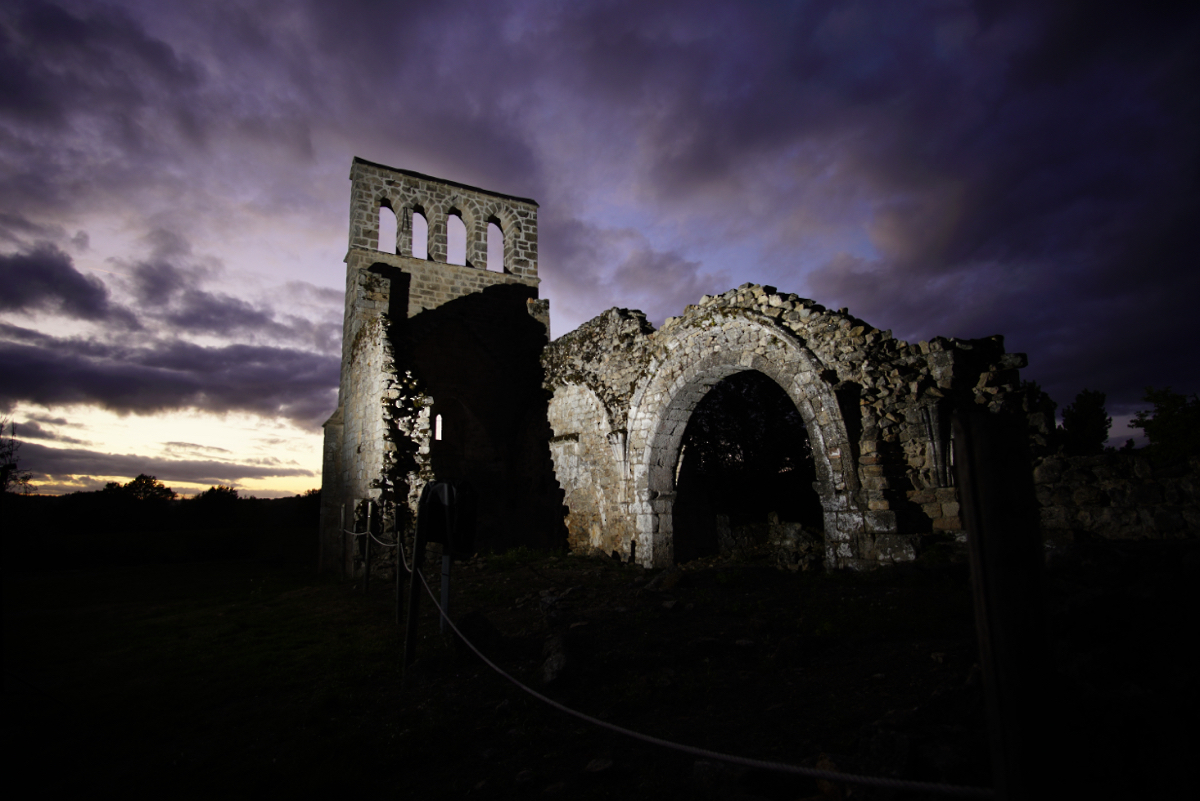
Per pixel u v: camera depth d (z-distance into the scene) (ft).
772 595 25.46
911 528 27.58
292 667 20.67
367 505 43.19
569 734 13.57
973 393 28.32
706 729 13.20
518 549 48.01
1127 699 9.25
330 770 12.01
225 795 11.60
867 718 12.61
